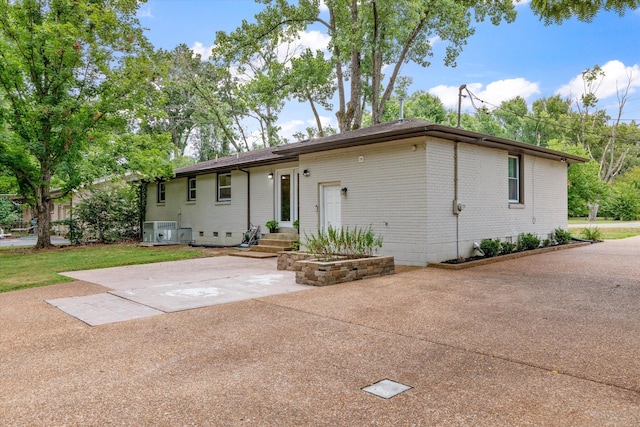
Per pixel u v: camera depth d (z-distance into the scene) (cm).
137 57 1655
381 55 2241
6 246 1850
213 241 1747
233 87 3478
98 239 1988
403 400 283
